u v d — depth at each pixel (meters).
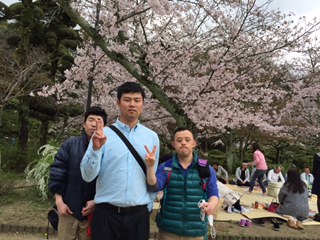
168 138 13.11
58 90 7.34
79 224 2.80
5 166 9.58
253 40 6.81
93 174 2.39
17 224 5.53
